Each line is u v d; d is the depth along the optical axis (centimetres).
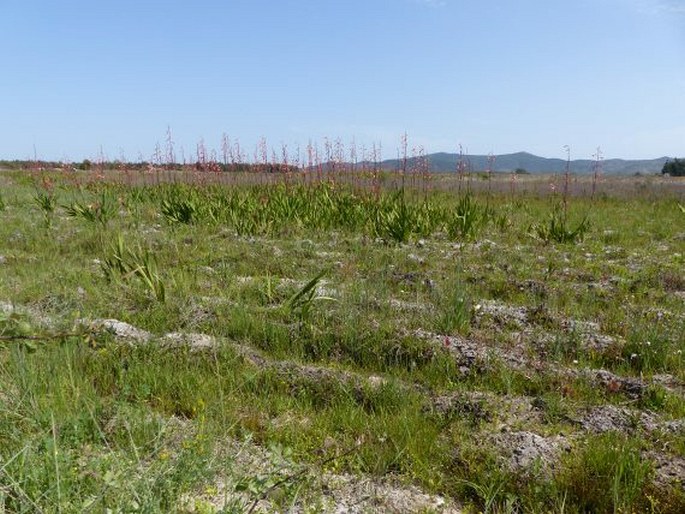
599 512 293
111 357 439
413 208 1093
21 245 896
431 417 379
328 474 316
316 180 1287
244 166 1374
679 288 715
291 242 934
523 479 312
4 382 362
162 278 673
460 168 1283
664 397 410
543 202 1655
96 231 967
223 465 297
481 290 675
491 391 423
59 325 464
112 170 1814
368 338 497
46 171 1856
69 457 278
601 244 999
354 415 375
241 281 680
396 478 320
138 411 351
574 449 337
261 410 382
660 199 1778
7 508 251
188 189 1370
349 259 798
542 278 743
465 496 310
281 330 509
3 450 293
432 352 477
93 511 245
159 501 254
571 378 435
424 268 776
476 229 1029
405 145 1189
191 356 456
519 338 524
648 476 310
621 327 548
